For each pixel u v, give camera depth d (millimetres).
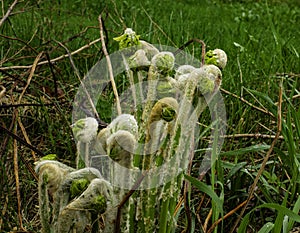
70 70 1825
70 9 3008
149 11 3520
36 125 1452
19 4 2613
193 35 2375
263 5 5512
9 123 1440
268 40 2871
